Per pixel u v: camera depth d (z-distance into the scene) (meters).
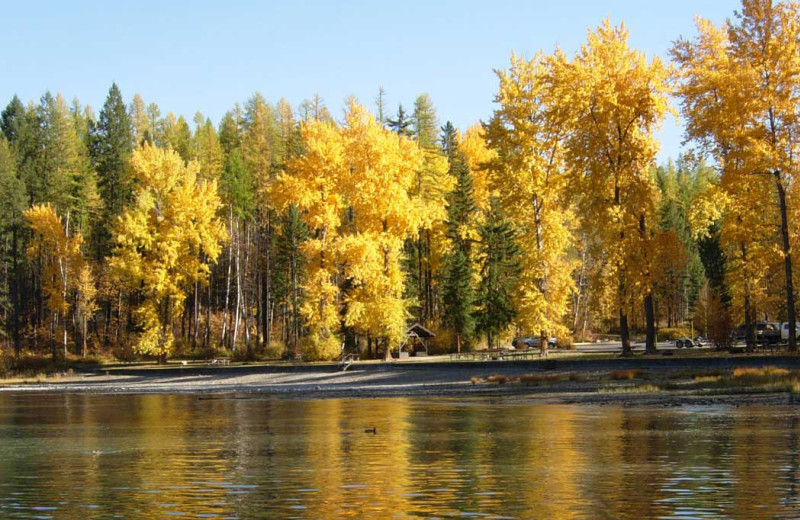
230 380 56.44
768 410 29.33
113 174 92.75
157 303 70.62
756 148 40.78
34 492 17.56
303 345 64.62
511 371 47.50
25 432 29.89
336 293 61.75
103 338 90.12
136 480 18.88
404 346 68.19
